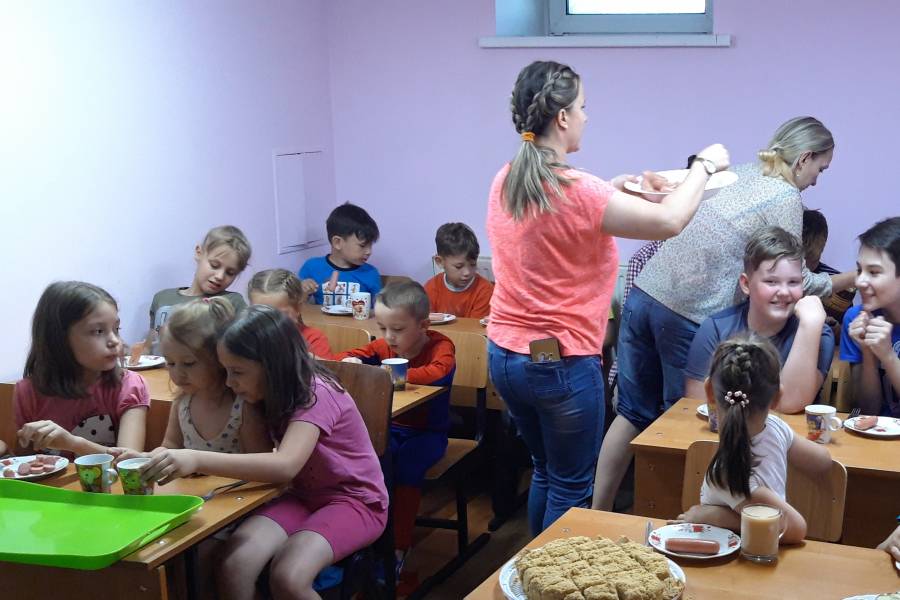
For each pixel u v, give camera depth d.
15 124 3.11
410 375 3.06
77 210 3.35
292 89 4.40
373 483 2.36
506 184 2.29
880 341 2.57
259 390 2.19
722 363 1.78
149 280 3.68
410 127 4.55
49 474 2.17
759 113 3.90
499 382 2.42
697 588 1.55
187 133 3.81
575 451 2.42
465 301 4.07
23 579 1.86
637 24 4.24
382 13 4.51
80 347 2.38
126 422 2.43
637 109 4.11
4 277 3.11
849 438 2.37
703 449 2.00
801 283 2.55
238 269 3.55
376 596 2.47
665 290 2.94
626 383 3.10
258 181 4.22
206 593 2.14
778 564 1.63
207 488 2.06
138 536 1.74
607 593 1.42
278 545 2.18
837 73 3.76
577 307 2.30
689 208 2.20
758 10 3.83
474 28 4.34
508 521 3.57
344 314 4.03
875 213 3.79
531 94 2.26
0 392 2.53
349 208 4.30
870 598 1.46
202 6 3.84
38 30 3.16
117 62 3.47
